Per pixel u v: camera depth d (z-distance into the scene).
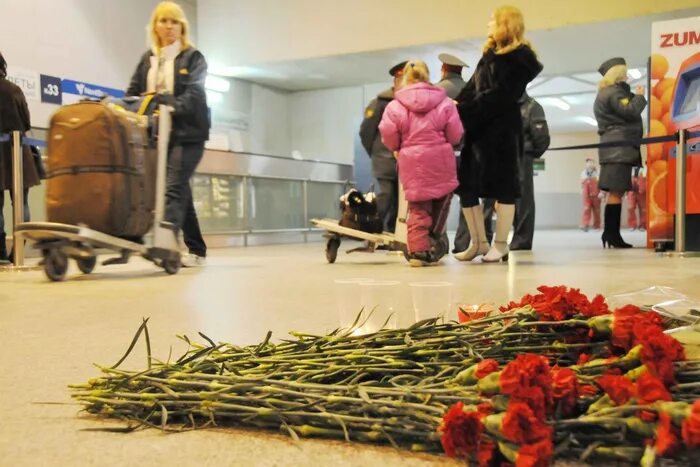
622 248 6.61
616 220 6.71
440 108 4.25
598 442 0.80
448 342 1.09
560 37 8.45
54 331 1.96
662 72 5.94
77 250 3.56
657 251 5.92
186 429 1.04
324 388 0.96
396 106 4.30
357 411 0.93
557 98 13.98
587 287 2.91
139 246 3.79
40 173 5.23
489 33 4.39
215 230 7.72
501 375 0.78
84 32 8.14
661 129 6.01
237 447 0.96
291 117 12.12
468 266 4.32
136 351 1.65
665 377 0.84
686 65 5.86
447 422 0.77
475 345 1.08
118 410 1.10
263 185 8.47
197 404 1.03
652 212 6.10
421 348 1.08
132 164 3.67
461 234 5.72
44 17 7.66
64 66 7.90
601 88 6.66
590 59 9.67
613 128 6.58
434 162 4.24
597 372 0.91
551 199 19.00
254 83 11.29
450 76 5.46
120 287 3.21
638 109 6.52
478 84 4.43
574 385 0.81
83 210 3.54
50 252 3.52
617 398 0.79
